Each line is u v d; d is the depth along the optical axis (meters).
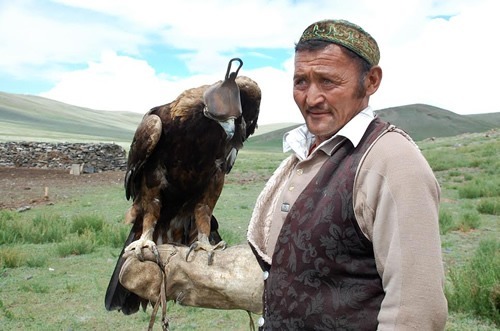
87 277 7.73
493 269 6.02
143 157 3.71
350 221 1.66
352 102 1.82
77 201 17.16
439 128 152.88
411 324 1.48
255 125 3.99
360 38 1.79
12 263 8.41
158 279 2.95
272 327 1.80
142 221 4.01
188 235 4.14
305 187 1.84
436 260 1.52
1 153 28.53
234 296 2.72
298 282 1.72
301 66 1.85
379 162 1.63
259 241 2.06
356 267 1.66
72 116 183.00
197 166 3.72
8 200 17.83
